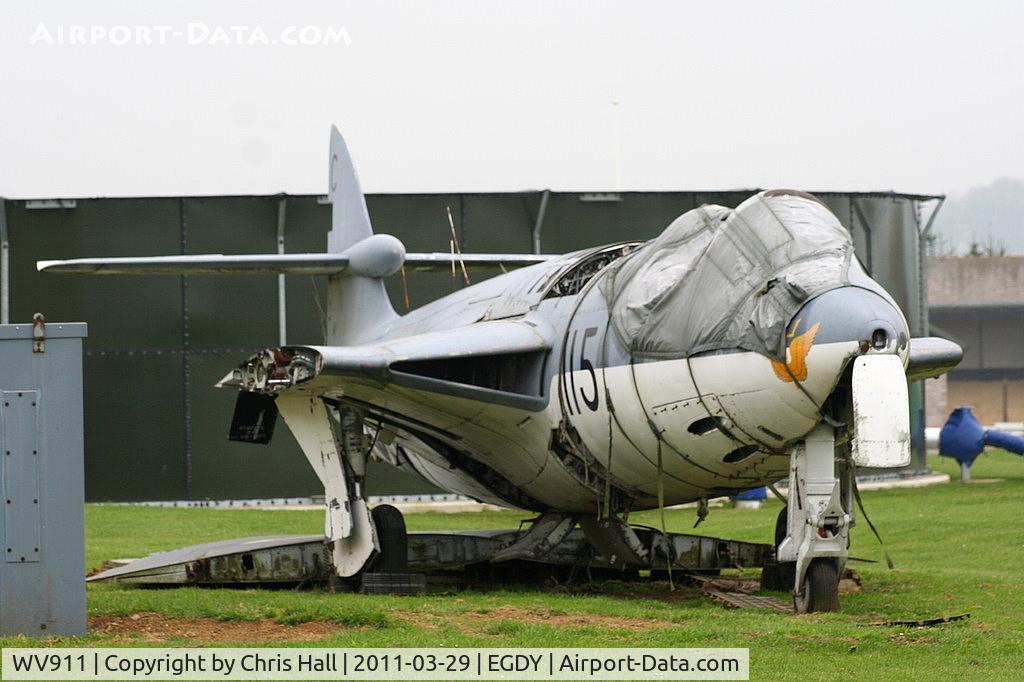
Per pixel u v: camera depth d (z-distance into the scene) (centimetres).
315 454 1727
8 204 3488
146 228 3509
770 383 1349
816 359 1295
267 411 2033
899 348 1272
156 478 3484
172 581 1717
